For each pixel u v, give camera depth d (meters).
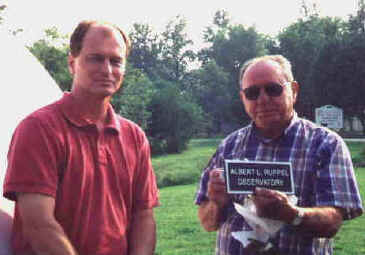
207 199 3.39
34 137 2.51
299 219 2.73
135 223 2.88
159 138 43.44
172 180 24.22
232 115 73.94
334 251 7.77
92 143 2.64
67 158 2.56
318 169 2.99
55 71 33.78
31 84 3.35
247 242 2.83
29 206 2.46
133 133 2.88
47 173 2.50
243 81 3.16
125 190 2.75
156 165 30.08
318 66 55.09
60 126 2.58
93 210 2.60
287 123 3.13
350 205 2.92
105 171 2.65
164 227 10.26
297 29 73.38
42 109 2.63
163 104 44.12
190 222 10.74
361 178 16.95
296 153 3.05
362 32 59.12
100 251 2.60
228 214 3.20
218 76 81.12
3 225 2.68
